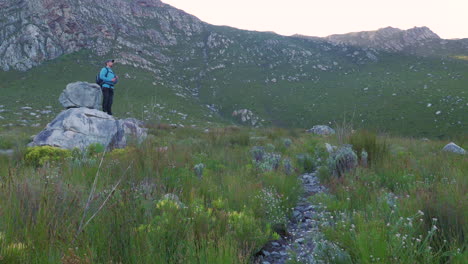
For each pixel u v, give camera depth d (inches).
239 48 7608.3
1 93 3075.8
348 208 170.2
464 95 4527.6
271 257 131.9
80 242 91.9
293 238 151.3
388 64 7490.2
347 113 4549.7
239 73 6476.4
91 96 458.3
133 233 103.9
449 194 145.3
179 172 215.2
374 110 4532.5
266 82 6195.9
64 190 125.8
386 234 106.2
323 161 353.7
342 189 202.7
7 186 124.1
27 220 96.8
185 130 680.4
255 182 212.7
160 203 135.7
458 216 116.5
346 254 103.7
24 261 81.5
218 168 264.8
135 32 6786.4
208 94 5502.0
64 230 96.2
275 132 705.6
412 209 132.6
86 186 158.2
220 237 113.3
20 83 3646.7
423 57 7770.7
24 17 4795.8
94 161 242.5
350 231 116.9
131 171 181.2
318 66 7199.8
